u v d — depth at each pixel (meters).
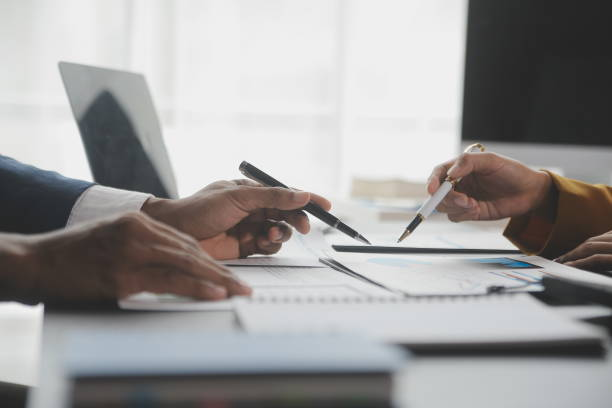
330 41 2.26
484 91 1.39
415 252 0.73
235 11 2.21
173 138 2.21
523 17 1.37
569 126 1.36
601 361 0.32
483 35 1.38
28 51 2.13
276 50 2.24
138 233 0.43
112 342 0.25
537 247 0.79
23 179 0.61
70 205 0.59
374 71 2.29
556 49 1.36
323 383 0.22
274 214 0.70
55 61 2.14
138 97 1.00
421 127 2.31
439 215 1.22
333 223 0.68
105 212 0.60
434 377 0.29
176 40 2.19
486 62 1.38
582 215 0.75
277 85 2.25
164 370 0.21
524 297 0.42
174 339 0.25
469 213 0.80
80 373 0.21
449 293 0.48
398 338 0.32
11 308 2.15
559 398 0.26
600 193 0.78
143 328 0.37
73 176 2.18
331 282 0.53
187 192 2.23
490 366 0.30
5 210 0.59
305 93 2.26
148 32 2.18
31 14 2.12
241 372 0.22
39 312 2.17
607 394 0.27
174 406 0.21
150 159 0.93
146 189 0.89
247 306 0.38
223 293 0.43
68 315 0.40
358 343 0.25
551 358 0.32
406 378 0.28
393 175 2.32
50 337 0.34
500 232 0.99
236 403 0.22
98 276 0.42
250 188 0.64
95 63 2.16
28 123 2.14
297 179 2.28
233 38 2.22
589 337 0.33
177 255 0.43
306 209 0.68
